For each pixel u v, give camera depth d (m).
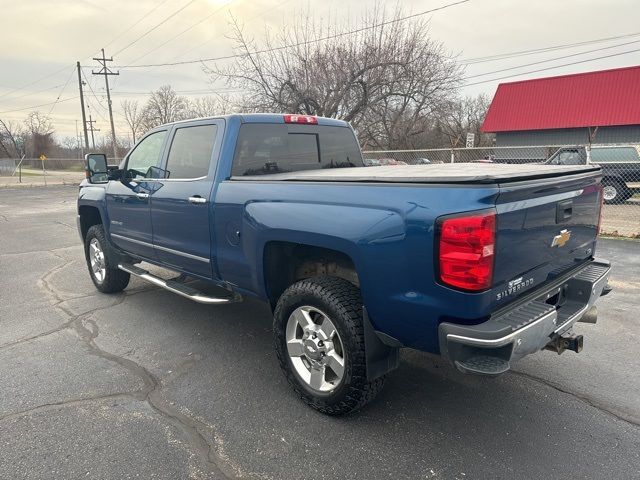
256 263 3.39
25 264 7.69
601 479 2.49
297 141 4.33
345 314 2.82
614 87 32.62
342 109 20.55
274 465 2.63
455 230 2.31
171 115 57.09
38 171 55.34
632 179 14.27
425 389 3.44
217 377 3.66
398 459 2.67
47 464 2.64
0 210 16.70
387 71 20.06
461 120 44.31
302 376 3.20
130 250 5.12
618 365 3.77
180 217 4.11
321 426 3.00
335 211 2.82
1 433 2.93
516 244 2.52
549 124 33.72
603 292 3.56
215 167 3.80
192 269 4.19
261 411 3.17
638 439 2.83
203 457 2.70
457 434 2.90
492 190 2.29
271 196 3.24
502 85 36.94
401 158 23.19
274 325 3.30
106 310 5.24
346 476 2.54
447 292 2.38
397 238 2.51
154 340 4.39
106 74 43.16
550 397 3.31
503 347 2.37
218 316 5.02
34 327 4.73
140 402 3.29
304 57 19.86
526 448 2.75
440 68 21.23
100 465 2.63
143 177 4.73
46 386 3.51
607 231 9.71
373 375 2.83
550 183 2.70
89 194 5.67
